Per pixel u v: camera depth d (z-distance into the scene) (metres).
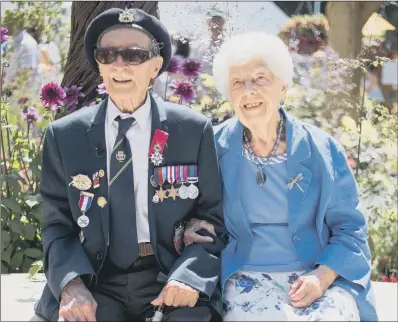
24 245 4.60
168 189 3.15
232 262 3.21
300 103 5.65
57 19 6.73
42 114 5.14
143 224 3.15
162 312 3.02
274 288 3.12
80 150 3.14
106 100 3.26
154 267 3.17
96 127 3.16
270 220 3.27
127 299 3.13
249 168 3.29
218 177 3.25
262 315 2.95
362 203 5.24
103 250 3.11
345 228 3.27
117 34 3.08
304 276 3.08
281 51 3.22
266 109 3.18
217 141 3.39
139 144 3.16
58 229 3.17
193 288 2.98
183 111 3.24
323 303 2.98
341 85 5.70
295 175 3.24
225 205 3.29
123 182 3.10
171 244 3.20
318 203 3.26
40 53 6.48
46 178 3.19
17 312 3.38
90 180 3.11
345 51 7.30
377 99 6.77
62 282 2.96
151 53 3.12
